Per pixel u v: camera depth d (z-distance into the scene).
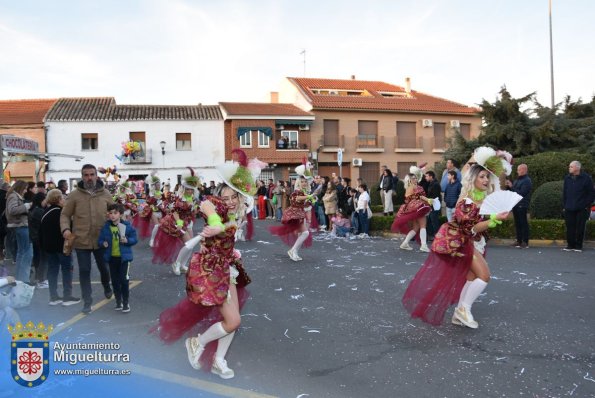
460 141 22.20
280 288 7.33
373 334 5.09
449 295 5.11
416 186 10.55
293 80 37.97
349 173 34.72
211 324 4.26
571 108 26.14
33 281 8.11
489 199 4.89
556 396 3.59
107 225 6.09
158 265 9.73
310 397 3.65
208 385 3.90
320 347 4.73
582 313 5.67
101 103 34.16
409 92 40.25
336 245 12.08
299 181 9.95
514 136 21.19
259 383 3.92
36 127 29.86
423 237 10.52
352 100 35.62
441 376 3.98
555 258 9.36
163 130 31.83
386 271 8.42
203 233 3.89
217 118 32.50
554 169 15.45
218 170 4.16
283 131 33.41
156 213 12.81
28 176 30.03
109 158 31.03
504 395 3.62
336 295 6.81
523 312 5.76
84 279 6.16
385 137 35.31
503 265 8.73
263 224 19.62
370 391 3.73
